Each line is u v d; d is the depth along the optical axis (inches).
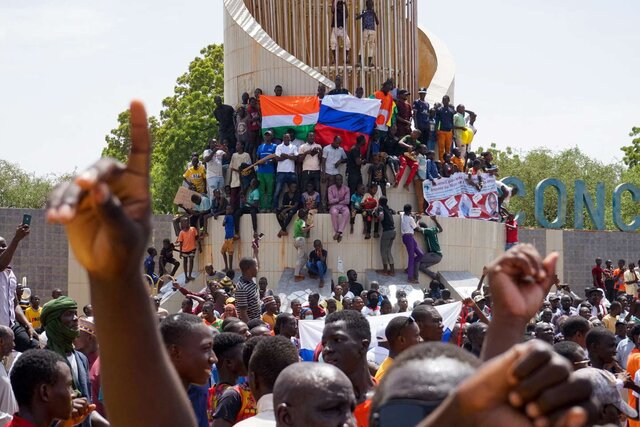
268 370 249.1
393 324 340.5
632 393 434.3
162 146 2001.7
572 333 446.3
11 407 331.0
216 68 2042.3
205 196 1179.9
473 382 66.3
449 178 1187.9
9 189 2586.1
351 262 1120.2
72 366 345.4
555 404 65.1
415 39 1278.3
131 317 83.3
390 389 89.4
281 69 1197.1
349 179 1127.6
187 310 634.8
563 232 1630.2
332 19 1196.5
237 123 1165.1
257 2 1263.5
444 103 1222.9
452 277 1151.0
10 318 498.6
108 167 75.5
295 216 1123.3
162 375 87.4
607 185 2503.7
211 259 1168.2
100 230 75.8
